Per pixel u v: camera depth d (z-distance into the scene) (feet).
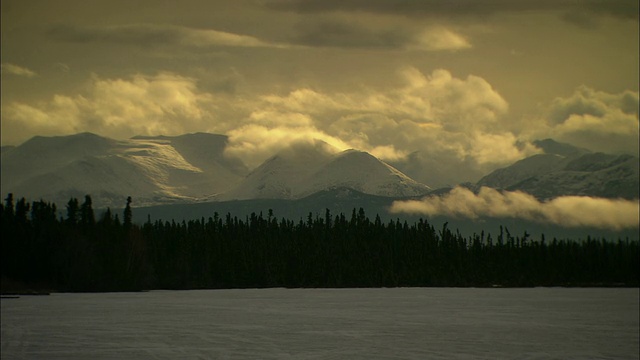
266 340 384.06
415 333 421.59
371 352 344.90
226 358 326.24
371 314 558.15
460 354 343.05
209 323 473.67
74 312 547.08
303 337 398.01
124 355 332.60
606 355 347.36
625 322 502.38
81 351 343.05
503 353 347.97
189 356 330.75
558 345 376.48
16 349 348.59
